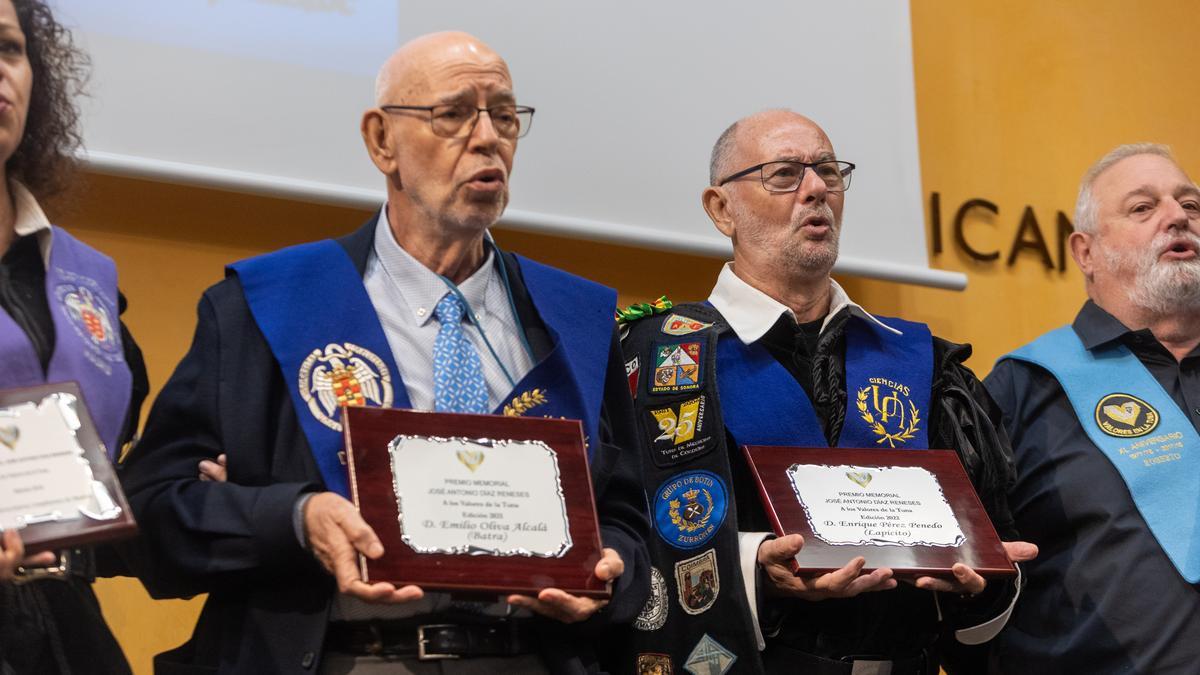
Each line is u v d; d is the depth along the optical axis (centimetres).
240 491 243
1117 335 374
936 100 522
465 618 248
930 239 506
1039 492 358
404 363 263
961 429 330
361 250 273
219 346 257
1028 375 377
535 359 274
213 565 241
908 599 315
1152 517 345
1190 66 567
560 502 246
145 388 272
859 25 481
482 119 270
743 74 459
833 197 343
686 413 315
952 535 299
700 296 467
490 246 283
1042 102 538
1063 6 550
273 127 389
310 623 242
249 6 392
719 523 303
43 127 267
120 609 378
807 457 307
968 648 355
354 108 400
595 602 241
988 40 536
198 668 247
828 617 309
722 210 355
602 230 426
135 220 393
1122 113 549
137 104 373
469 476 243
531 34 429
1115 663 337
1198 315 379
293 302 260
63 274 253
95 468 222
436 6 416
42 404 227
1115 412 363
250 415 252
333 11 402
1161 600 336
